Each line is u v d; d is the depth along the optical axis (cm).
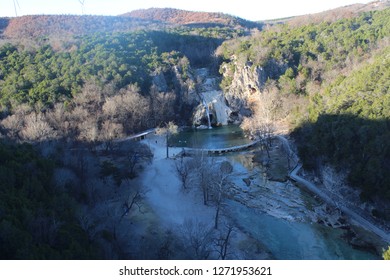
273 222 6925
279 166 9562
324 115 8700
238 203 7738
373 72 8356
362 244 6053
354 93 8194
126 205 6725
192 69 17312
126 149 10275
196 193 7862
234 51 17475
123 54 15462
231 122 15612
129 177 8525
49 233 4450
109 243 5047
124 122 12462
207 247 5859
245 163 10169
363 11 19438
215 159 10556
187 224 6159
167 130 11881
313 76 13525
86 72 13200
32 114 10188
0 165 5431
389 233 6253
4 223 3941
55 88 11988
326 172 7994
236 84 15988
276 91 13600
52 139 8894
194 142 12606
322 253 5888
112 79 13662
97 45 15575
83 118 10875
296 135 10275
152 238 6000
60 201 5578
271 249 6044
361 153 7094
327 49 14675
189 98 15762
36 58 13750
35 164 6109
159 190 8088
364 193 6800
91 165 8044
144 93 14412
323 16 19900
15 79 12194
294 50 15662
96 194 6988
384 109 7100
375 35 13588
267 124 11300
